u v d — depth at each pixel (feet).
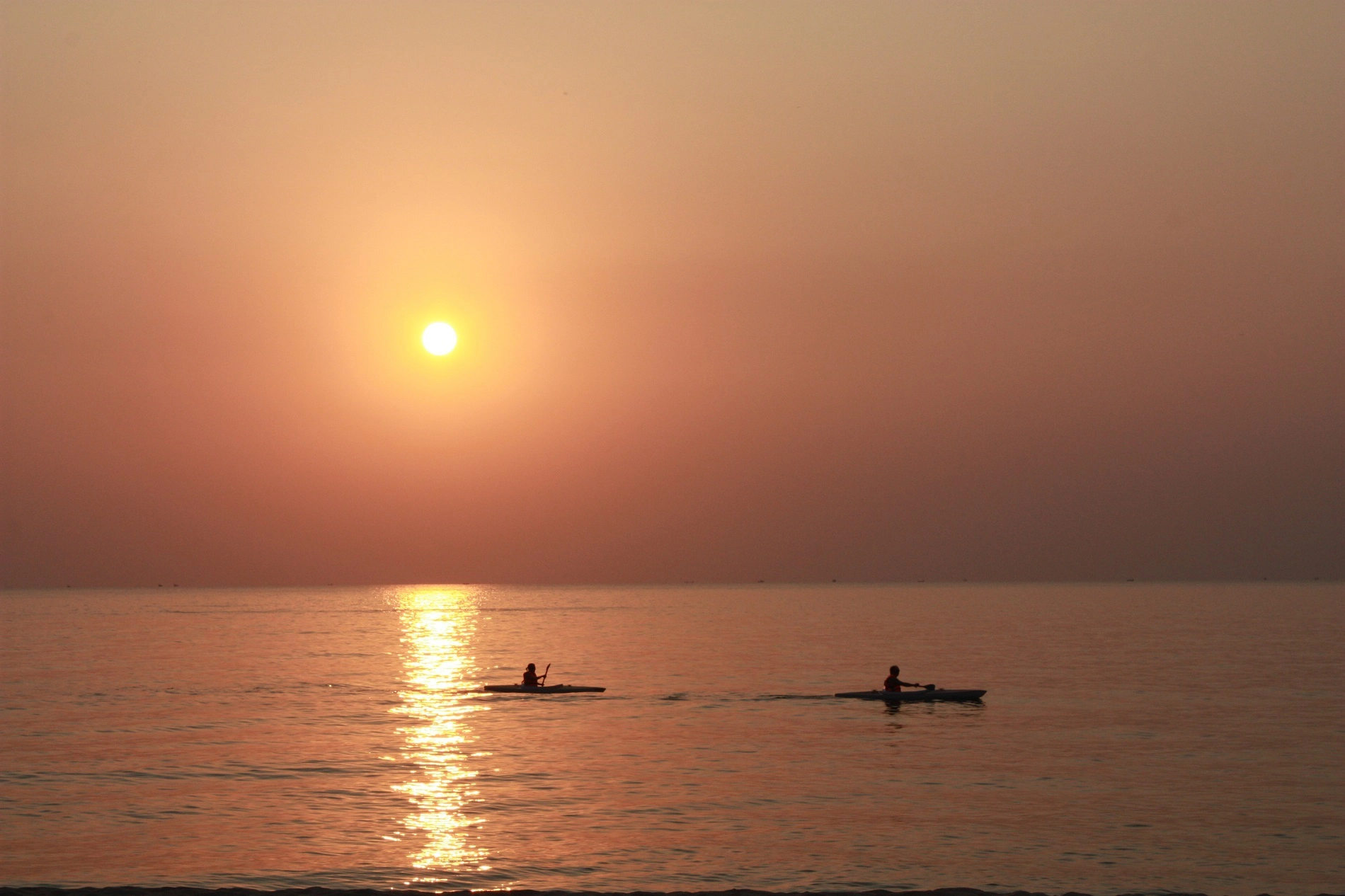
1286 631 450.71
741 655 331.16
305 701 211.41
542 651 354.54
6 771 135.33
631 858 95.91
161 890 81.76
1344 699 207.10
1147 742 156.87
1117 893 86.33
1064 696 213.25
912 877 90.89
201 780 129.59
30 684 248.73
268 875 90.53
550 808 115.03
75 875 90.94
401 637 449.89
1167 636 417.49
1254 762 140.36
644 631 481.46
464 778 131.03
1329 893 86.69
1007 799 119.14
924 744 155.63
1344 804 116.26
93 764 139.64
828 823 108.37
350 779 130.00
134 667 295.48
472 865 93.81
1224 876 91.09
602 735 165.17
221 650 367.45
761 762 141.38
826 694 220.02
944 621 556.51
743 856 96.84
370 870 92.38
